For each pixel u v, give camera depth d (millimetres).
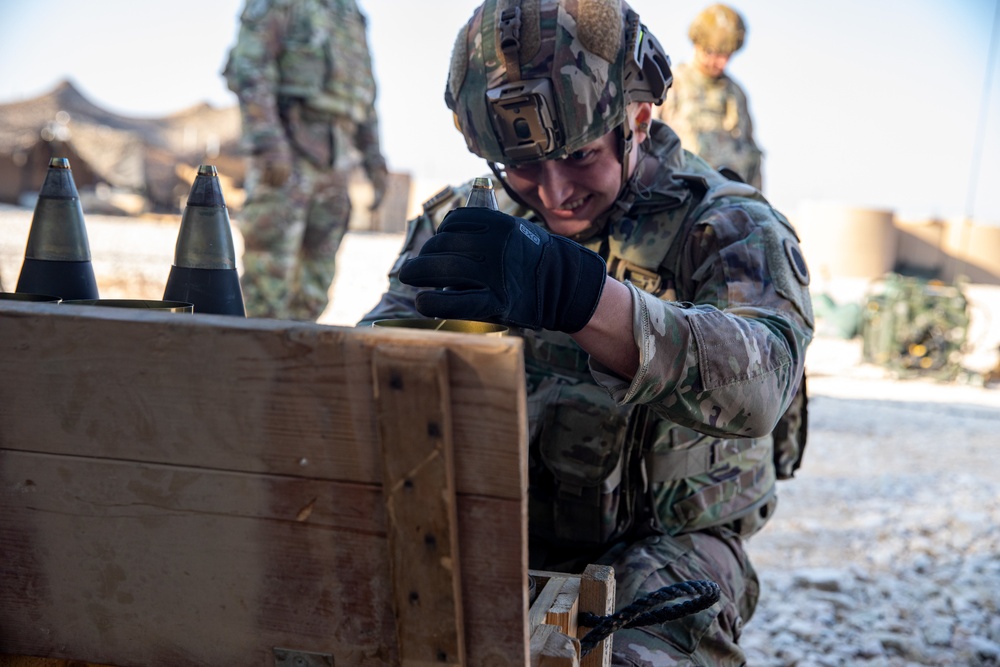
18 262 9297
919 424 5816
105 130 22312
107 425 912
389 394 814
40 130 22203
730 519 1586
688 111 5641
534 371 1551
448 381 812
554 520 1538
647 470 1513
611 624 1162
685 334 1196
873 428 5637
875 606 2898
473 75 1479
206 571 934
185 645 961
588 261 1141
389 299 1689
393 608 883
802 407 1698
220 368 867
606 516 1499
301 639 929
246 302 4824
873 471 4582
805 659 2543
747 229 1457
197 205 1229
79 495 941
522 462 819
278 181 4648
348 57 4965
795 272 1437
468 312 1033
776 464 1764
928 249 16016
